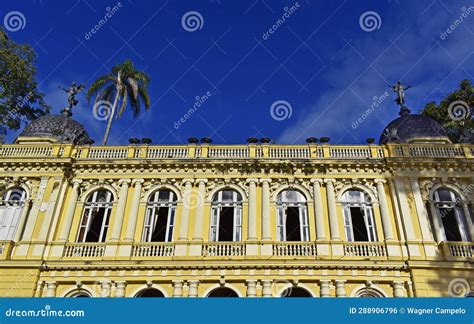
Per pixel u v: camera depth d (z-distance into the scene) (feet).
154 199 72.49
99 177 73.56
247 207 70.59
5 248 65.67
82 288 63.82
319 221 68.54
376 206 70.59
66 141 78.38
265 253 65.51
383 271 63.87
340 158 73.20
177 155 75.92
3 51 87.71
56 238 68.13
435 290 61.72
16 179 72.49
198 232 67.87
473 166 72.38
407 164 72.69
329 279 63.10
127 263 64.44
